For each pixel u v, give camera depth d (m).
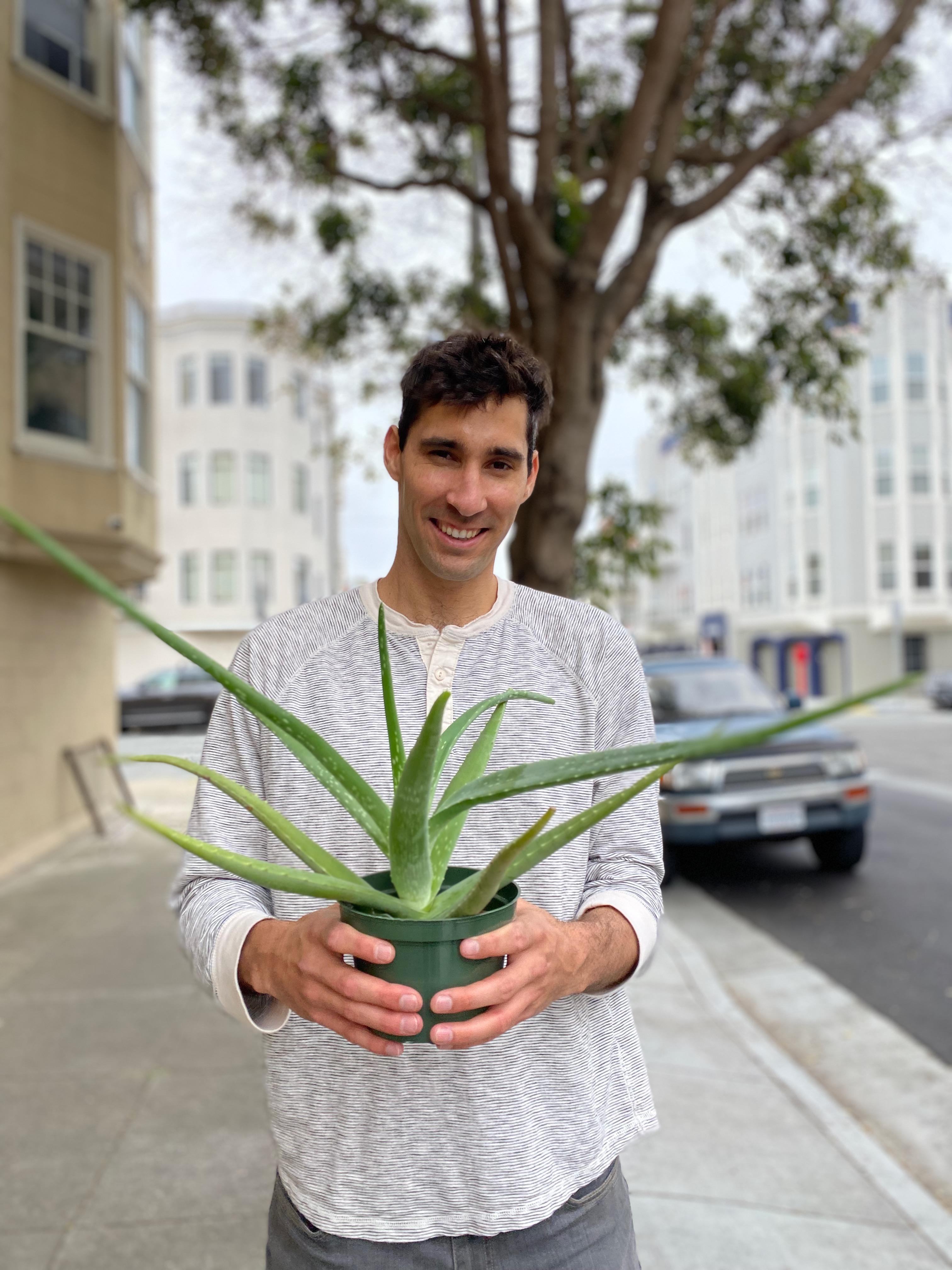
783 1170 3.00
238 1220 2.65
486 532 1.31
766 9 7.57
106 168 8.69
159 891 6.62
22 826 7.71
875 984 5.01
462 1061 1.24
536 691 1.36
